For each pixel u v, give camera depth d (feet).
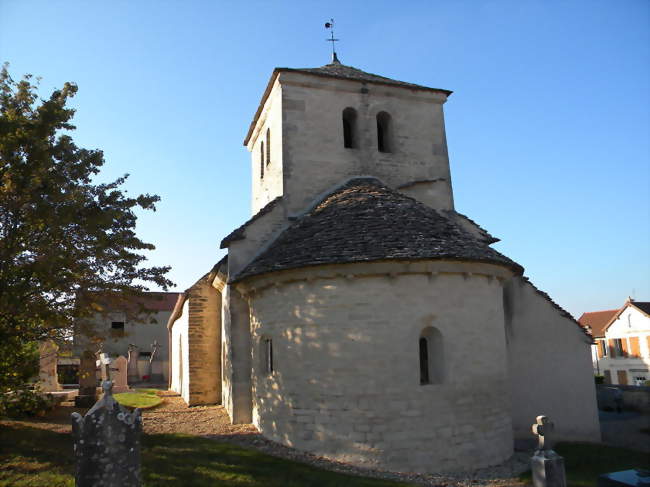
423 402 34.73
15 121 35.29
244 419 46.09
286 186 51.67
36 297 36.91
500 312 40.04
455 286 37.04
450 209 55.88
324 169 53.57
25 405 40.81
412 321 35.50
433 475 33.42
